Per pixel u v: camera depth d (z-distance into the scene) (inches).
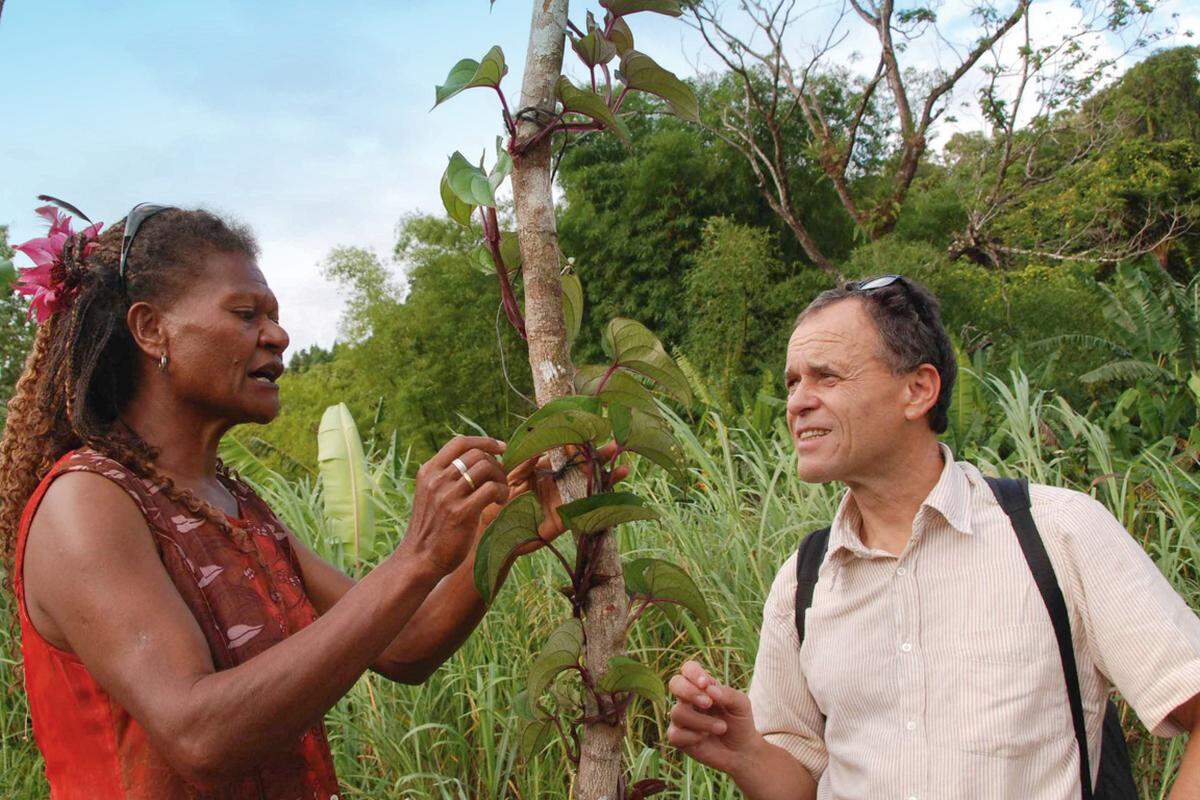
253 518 62.0
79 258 55.6
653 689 54.2
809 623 64.6
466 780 119.5
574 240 556.1
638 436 55.2
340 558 146.6
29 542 50.6
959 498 60.2
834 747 62.9
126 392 56.9
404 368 586.2
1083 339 320.2
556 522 60.8
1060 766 56.0
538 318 55.5
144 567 50.5
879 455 62.0
